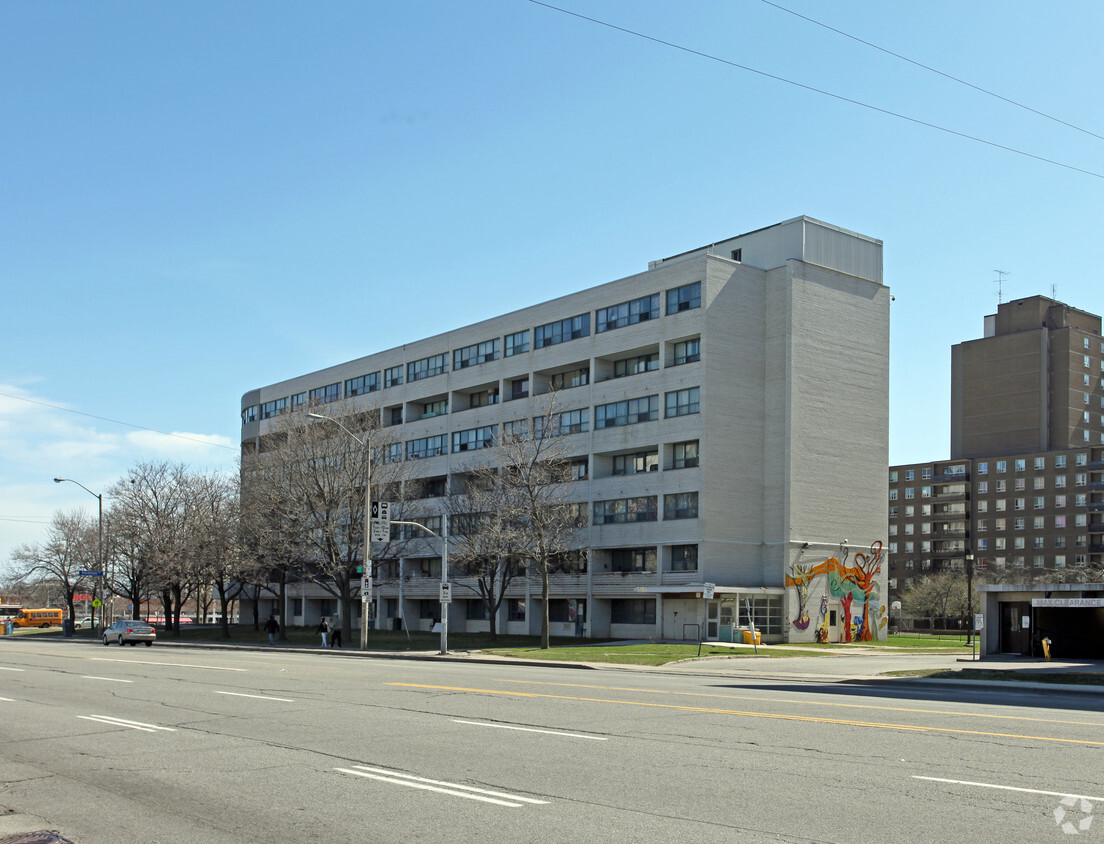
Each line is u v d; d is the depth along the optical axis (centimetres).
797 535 5556
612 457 6088
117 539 7369
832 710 1766
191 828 890
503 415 6781
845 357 5925
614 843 814
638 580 5662
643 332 5875
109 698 2028
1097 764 1166
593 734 1438
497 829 865
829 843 810
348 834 857
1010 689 2461
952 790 1015
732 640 5125
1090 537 11812
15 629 9338
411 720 1617
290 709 1798
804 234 5819
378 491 5844
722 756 1232
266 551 5938
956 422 13462
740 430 5597
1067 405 12694
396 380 7912
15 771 1180
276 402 9388
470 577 6731
